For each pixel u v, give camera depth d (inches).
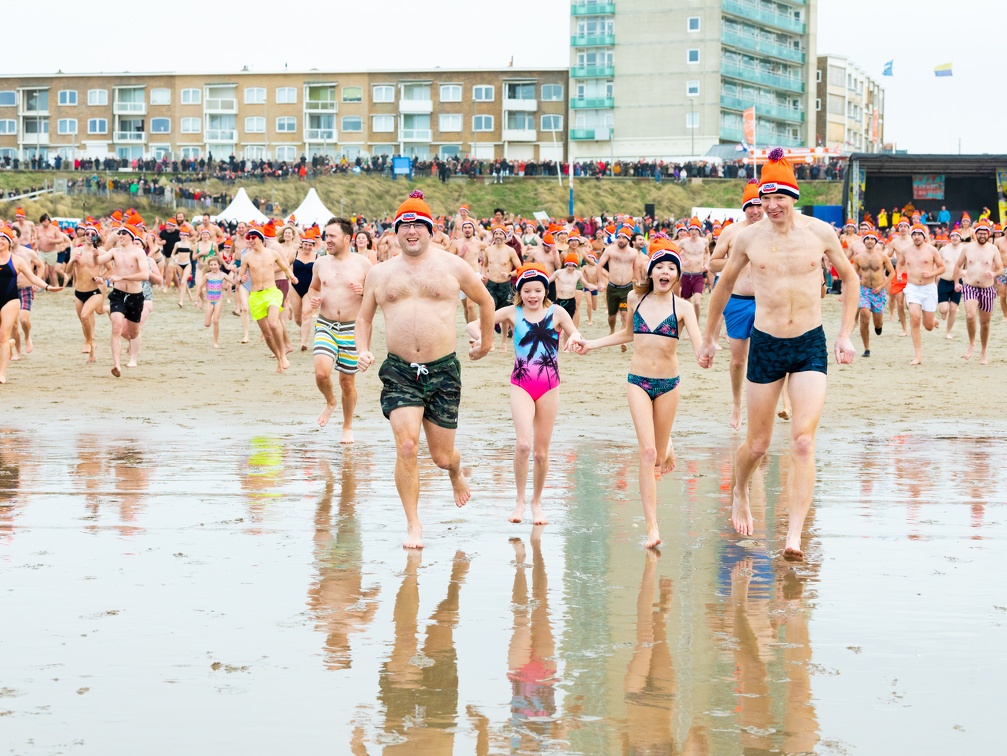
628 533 307.1
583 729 177.0
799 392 289.1
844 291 298.0
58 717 180.9
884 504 341.7
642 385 302.7
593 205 3115.2
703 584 257.3
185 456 425.4
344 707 185.3
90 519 319.3
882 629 225.1
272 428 499.8
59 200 2751.0
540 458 320.5
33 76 4005.9
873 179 2182.6
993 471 396.2
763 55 4074.8
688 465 412.5
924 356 810.2
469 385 663.1
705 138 3850.9
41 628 223.6
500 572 267.1
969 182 2166.6
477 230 1073.5
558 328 321.7
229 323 1087.0
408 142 3949.3
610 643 216.8
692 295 844.0
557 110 3939.5
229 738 173.3
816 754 168.9
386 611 236.7
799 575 264.4
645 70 3878.0
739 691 192.7
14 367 732.0
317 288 461.7
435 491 362.9
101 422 515.2
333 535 302.8
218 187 3026.6
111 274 720.3
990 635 221.1
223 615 233.0
